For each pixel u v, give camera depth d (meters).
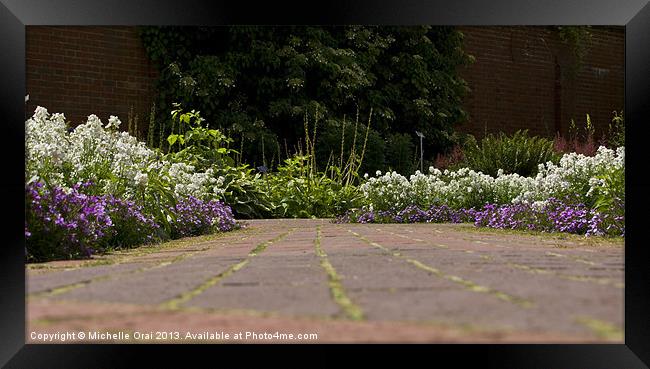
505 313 1.57
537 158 10.57
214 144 9.05
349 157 11.54
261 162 12.20
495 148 10.93
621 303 1.70
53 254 3.33
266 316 1.59
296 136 12.92
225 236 5.32
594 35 16.05
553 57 15.72
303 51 13.13
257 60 12.63
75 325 1.62
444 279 2.16
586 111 16.03
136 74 11.47
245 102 12.66
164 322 1.58
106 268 2.79
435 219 7.50
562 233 4.94
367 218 7.54
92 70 10.95
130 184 4.81
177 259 3.18
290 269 2.54
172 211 5.22
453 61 14.84
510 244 3.79
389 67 14.47
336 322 1.51
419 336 1.40
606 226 4.45
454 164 11.59
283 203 9.30
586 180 5.66
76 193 3.77
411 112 14.30
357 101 13.73
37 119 4.51
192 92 11.89
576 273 2.32
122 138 5.22
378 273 2.35
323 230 5.77
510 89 15.38
